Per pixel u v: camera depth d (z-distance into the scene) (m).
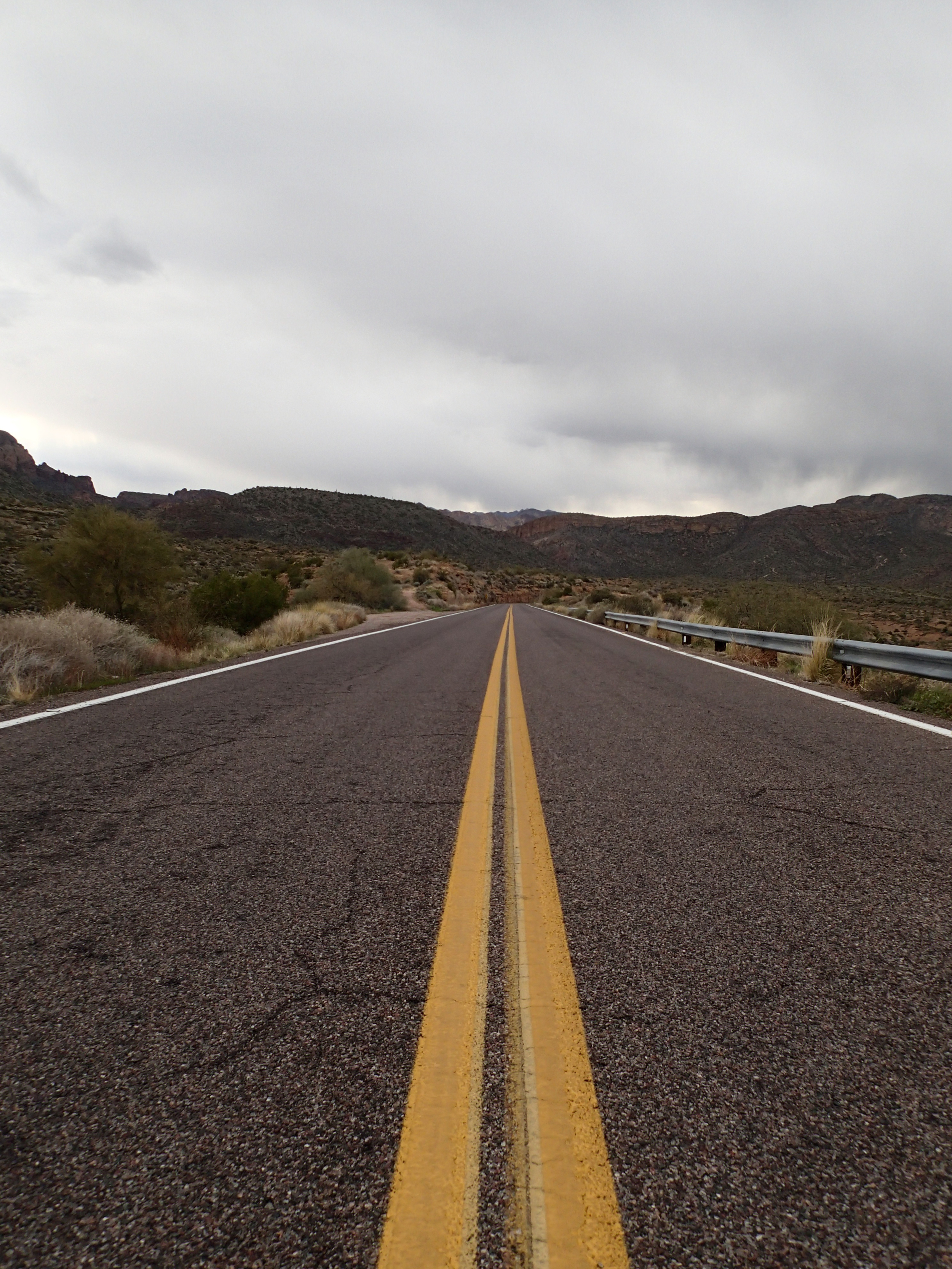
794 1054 1.48
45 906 2.22
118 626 9.84
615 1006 1.66
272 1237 1.05
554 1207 1.11
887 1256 1.02
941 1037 1.54
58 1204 1.11
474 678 8.36
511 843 2.81
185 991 1.72
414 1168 1.18
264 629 16.55
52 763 4.14
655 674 8.66
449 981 1.77
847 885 2.38
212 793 3.52
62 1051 1.49
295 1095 1.35
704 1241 1.05
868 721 5.42
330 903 2.25
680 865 2.56
